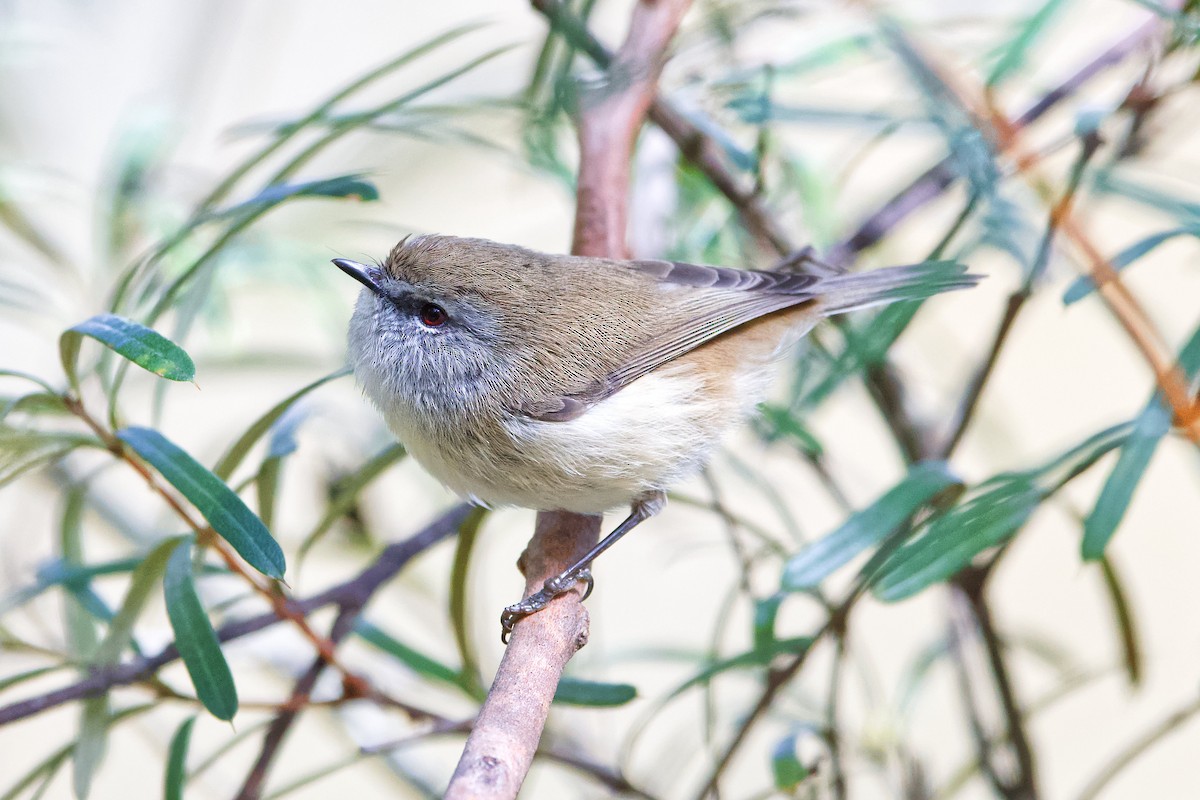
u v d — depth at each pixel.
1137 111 7.46
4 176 8.50
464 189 10.38
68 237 10.25
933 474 6.43
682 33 8.43
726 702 8.69
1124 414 11.21
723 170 8.27
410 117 7.79
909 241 10.91
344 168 9.41
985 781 8.33
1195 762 10.56
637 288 7.48
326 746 11.12
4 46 9.30
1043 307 11.67
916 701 8.25
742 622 10.88
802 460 9.34
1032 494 6.00
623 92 7.75
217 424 11.41
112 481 9.90
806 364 8.40
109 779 10.63
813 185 8.53
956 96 7.03
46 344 10.57
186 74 11.02
